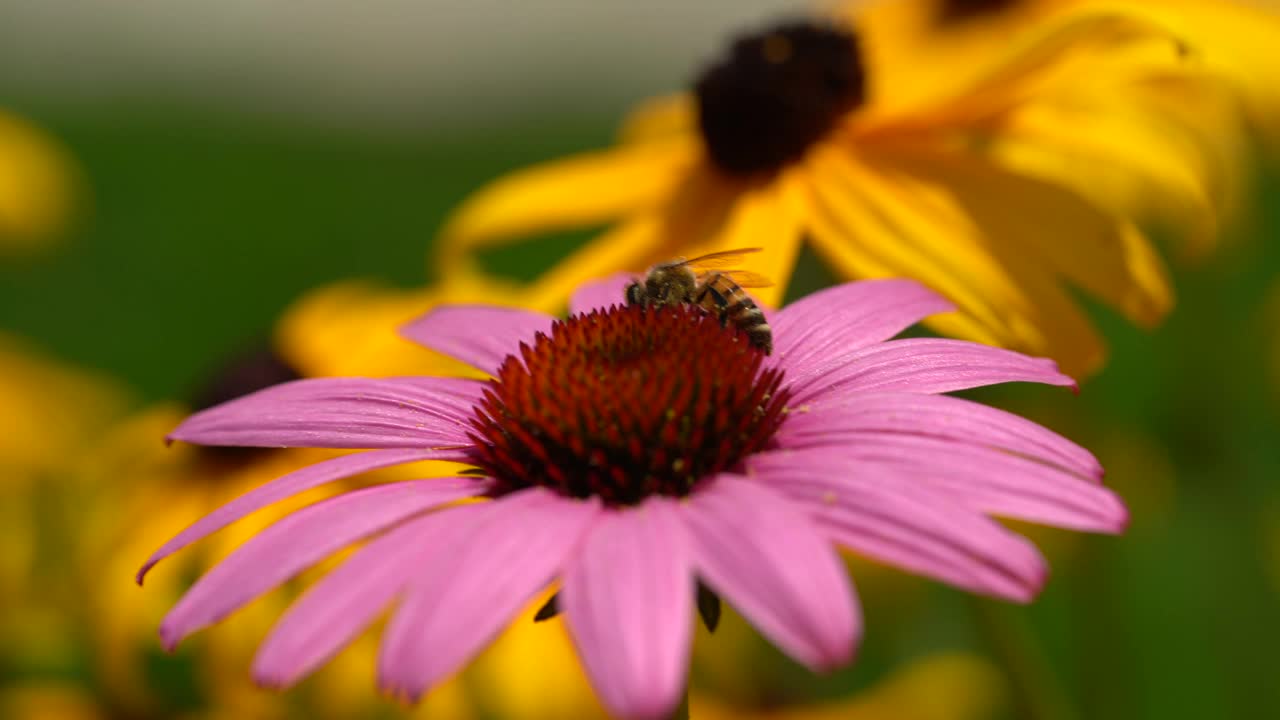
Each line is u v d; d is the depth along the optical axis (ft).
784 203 1.12
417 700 0.76
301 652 0.78
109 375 2.44
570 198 1.19
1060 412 1.33
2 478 1.46
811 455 0.84
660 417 0.86
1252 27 1.24
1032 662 1.11
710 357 0.87
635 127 1.36
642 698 0.75
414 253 3.13
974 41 1.28
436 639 0.77
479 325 0.98
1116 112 1.17
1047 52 1.07
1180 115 1.22
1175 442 1.44
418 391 0.93
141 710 1.23
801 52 1.15
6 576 1.29
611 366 0.87
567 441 0.86
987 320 1.05
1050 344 1.04
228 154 4.15
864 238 1.09
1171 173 1.13
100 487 1.33
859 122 1.15
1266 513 1.41
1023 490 0.81
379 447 0.90
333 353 1.27
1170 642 1.32
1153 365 1.54
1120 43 1.14
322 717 1.16
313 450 1.25
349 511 0.83
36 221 2.06
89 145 4.21
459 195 3.57
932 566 0.78
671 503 0.83
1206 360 1.42
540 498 0.84
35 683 1.28
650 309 0.89
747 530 0.79
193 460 1.27
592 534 0.81
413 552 0.80
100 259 2.99
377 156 4.15
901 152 1.13
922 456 0.83
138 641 1.22
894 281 0.97
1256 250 1.75
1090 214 1.07
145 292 2.81
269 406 0.92
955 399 0.86
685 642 0.77
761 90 1.13
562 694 1.16
